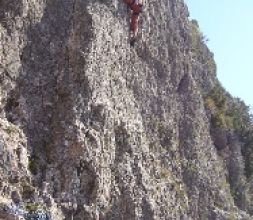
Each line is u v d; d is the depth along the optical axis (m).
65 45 28.42
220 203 38.88
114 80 30.22
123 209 26.89
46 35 28.16
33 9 27.88
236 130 50.62
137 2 34.81
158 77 36.66
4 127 23.98
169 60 38.47
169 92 37.31
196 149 38.16
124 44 32.59
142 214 27.69
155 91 35.34
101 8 30.78
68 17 29.41
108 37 30.45
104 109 27.59
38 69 27.17
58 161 25.27
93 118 27.02
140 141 30.41
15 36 26.50
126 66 32.44
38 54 27.47
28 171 23.88
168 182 32.19
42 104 26.56
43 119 26.30
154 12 37.94
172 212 30.98
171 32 39.75
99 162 26.11
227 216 38.25
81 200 25.00
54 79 27.45
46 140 25.91
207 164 39.38
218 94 48.84
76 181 25.09
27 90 26.30
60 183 24.81
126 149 28.75
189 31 42.94
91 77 27.64
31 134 25.52
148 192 28.77
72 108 26.23
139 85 33.50
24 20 27.25
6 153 23.00
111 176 27.00
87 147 25.78
